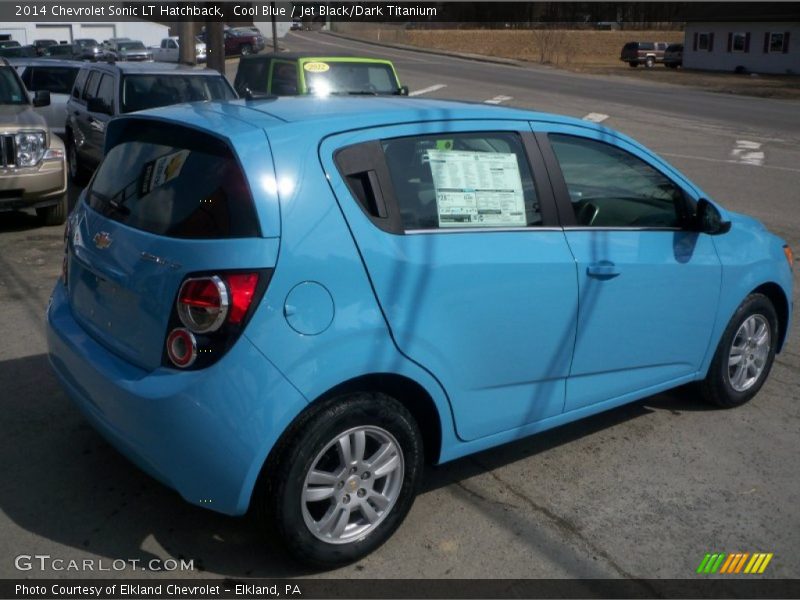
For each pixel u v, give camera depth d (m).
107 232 3.64
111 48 45.44
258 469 3.17
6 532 3.68
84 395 3.64
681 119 24.22
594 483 4.25
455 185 3.73
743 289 4.86
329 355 3.24
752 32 49.44
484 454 4.52
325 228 3.29
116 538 3.66
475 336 3.69
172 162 3.55
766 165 15.79
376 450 3.51
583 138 4.22
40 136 9.27
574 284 4.00
